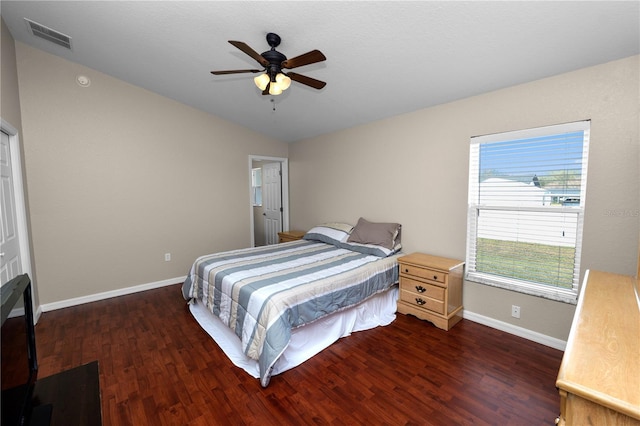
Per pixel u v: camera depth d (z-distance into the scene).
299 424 1.62
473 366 2.13
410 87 2.74
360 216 3.94
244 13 2.06
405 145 3.35
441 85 2.63
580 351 0.90
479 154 2.77
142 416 1.68
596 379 0.76
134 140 3.65
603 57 1.98
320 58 1.93
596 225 2.13
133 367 2.14
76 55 3.05
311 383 1.97
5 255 2.39
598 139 2.09
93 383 1.25
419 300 2.87
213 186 4.34
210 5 2.04
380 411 1.71
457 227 2.93
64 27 2.56
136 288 3.73
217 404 1.78
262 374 1.90
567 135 2.25
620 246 2.04
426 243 3.21
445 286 2.66
